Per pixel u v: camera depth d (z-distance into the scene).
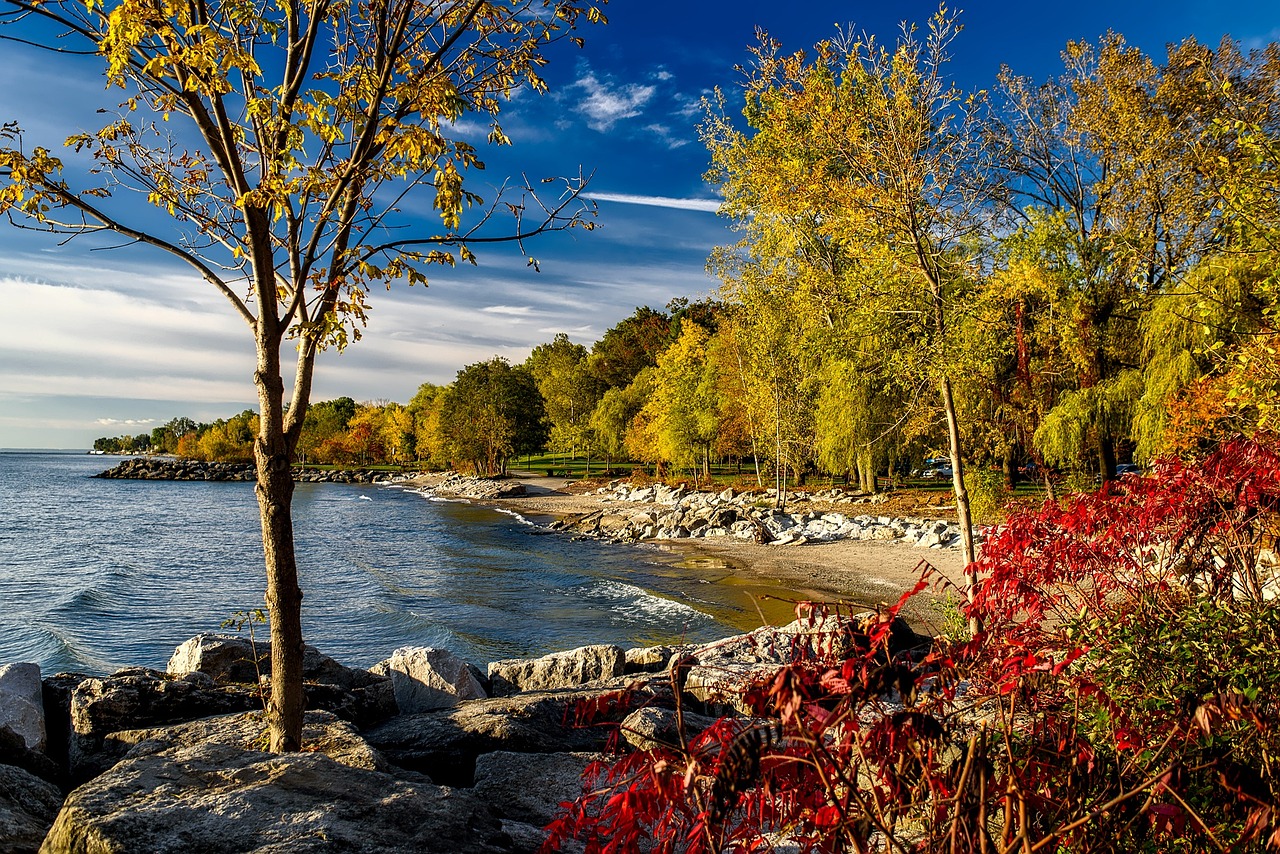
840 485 50.97
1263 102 20.83
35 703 7.37
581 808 2.24
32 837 4.64
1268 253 8.91
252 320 5.41
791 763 2.00
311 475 113.06
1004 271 11.52
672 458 56.97
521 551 34.16
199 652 8.79
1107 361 24.08
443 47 5.36
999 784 2.15
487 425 85.19
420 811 3.93
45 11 4.73
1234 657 2.50
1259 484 2.71
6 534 43.97
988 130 19.94
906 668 2.01
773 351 36.97
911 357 10.77
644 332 97.00
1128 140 23.61
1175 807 1.94
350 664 16.72
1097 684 2.49
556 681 11.21
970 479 13.32
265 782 4.03
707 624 18.48
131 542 41.03
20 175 4.86
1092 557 2.80
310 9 5.16
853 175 11.03
